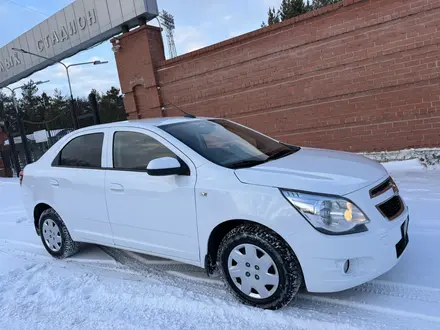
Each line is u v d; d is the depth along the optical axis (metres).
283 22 7.97
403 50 6.73
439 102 6.56
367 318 2.75
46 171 4.66
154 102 10.34
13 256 5.03
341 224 2.68
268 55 8.36
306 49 7.82
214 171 3.20
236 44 8.77
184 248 3.41
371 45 7.05
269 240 2.87
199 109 9.72
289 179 2.90
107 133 4.11
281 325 2.78
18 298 3.70
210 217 3.14
